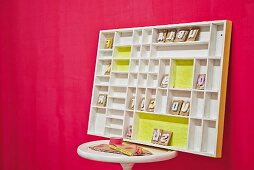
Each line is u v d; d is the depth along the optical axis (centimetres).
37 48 271
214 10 181
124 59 207
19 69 284
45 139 266
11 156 291
